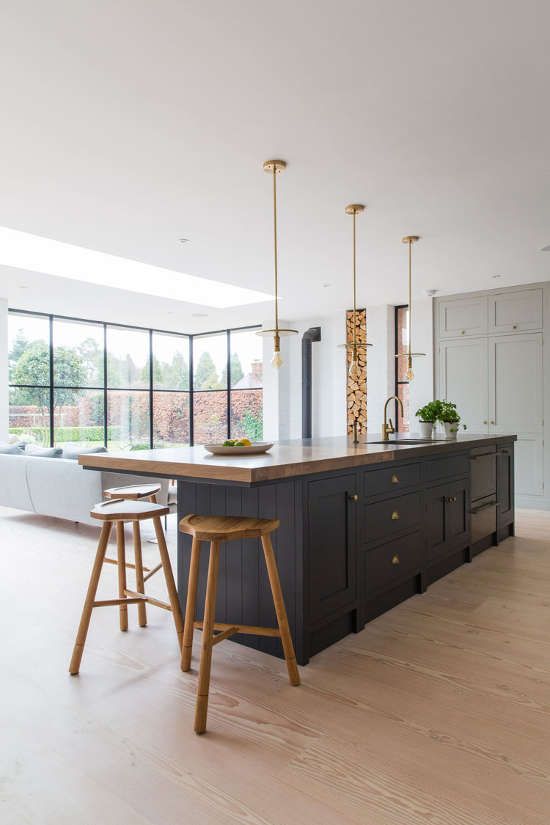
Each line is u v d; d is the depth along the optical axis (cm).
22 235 520
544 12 195
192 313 782
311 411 826
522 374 626
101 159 305
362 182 339
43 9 190
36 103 248
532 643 258
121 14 193
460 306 670
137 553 279
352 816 146
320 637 249
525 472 626
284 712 197
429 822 144
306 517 232
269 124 269
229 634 205
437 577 357
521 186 347
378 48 213
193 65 222
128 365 902
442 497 355
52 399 785
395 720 193
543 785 159
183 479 225
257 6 190
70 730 186
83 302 697
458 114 262
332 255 497
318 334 817
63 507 501
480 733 185
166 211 386
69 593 329
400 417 738
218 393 972
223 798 153
